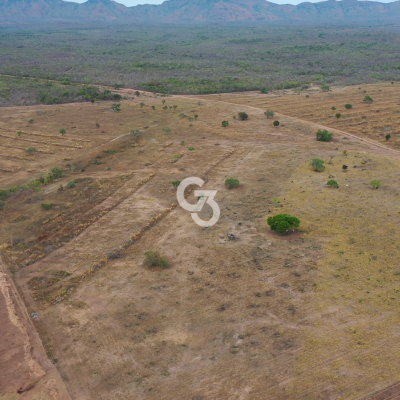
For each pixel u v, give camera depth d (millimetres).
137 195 43875
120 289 28078
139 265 30828
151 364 21609
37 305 26969
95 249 33438
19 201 43594
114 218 38719
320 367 20719
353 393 19203
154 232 35750
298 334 22969
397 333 22562
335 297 25750
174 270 29844
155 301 26594
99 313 25797
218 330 23703
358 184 43281
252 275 28594
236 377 20453
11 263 32094
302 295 26188
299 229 34375
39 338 23969
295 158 53531
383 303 24953
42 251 33625
